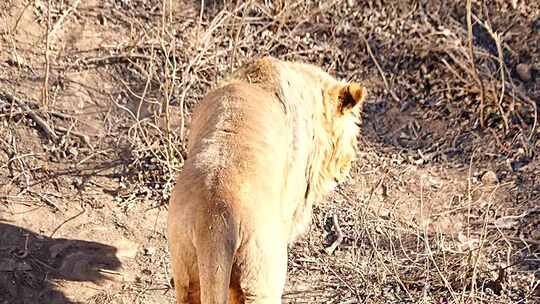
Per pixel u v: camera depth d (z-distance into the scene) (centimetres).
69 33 1305
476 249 1095
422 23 1421
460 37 1403
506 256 1100
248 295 748
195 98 1253
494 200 1188
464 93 1338
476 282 1049
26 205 1083
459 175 1234
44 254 1023
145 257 1048
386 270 1033
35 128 1174
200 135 822
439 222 1152
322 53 1377
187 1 1401
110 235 1065
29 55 1260
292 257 1079
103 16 1344
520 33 1418
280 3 1382
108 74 1268
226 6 1292
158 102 1213
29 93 1212
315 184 985
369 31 1408
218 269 706
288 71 941
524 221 1157
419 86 1356
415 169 1238
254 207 740
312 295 1027
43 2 1334
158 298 997
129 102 1242
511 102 1320
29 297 973
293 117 908
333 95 988
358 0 1440
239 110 838
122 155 1168
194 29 1351
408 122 1310
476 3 1445
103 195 1117
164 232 1084
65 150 1160
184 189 746
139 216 1098
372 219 1130
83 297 984
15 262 1004
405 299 1030
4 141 1149
